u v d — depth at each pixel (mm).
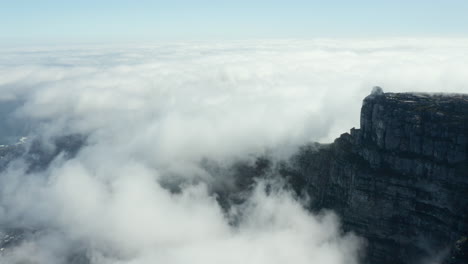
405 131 156250
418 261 151000
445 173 143125
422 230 150250
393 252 158375
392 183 157125
